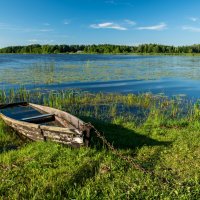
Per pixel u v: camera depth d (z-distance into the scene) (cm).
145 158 850
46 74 3419
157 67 4938
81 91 2242
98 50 15888
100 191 630
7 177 685
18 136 1053
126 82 2917
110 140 999
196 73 3928
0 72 3612
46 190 623
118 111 1597
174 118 1447
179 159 838
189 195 605
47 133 913
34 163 757
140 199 596
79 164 754
